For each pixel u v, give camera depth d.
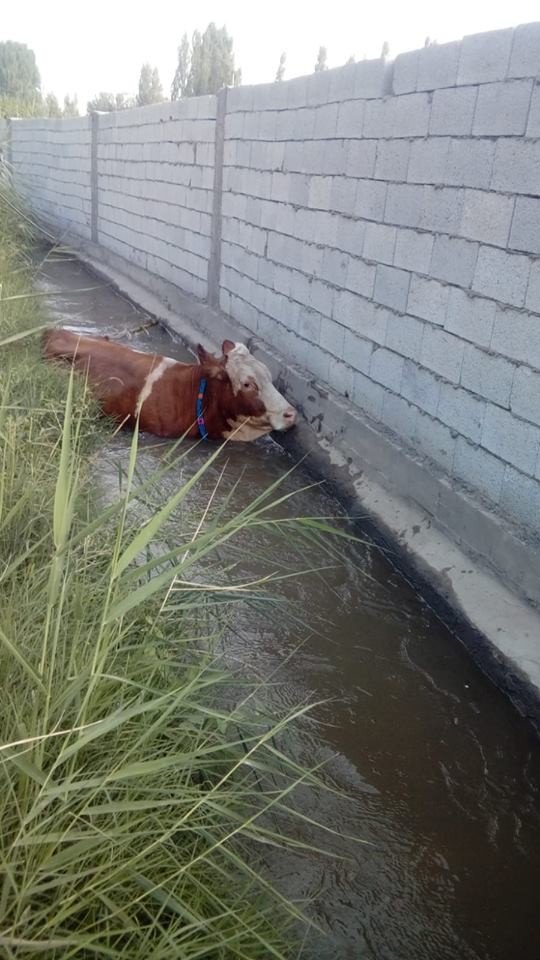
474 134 4.26
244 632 3.91
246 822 2.30
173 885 2.14
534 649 3.65
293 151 6.69
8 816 1.99
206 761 2.51
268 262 7.44
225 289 8.85
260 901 2.41
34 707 2.04
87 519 3.63
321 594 4.34
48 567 2.89
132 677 2.60
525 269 3.91
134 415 6.26
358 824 2.94
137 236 12.42
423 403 4.93
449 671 3.81
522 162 3.88
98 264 13.83
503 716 3.54
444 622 4.15
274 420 6.09
